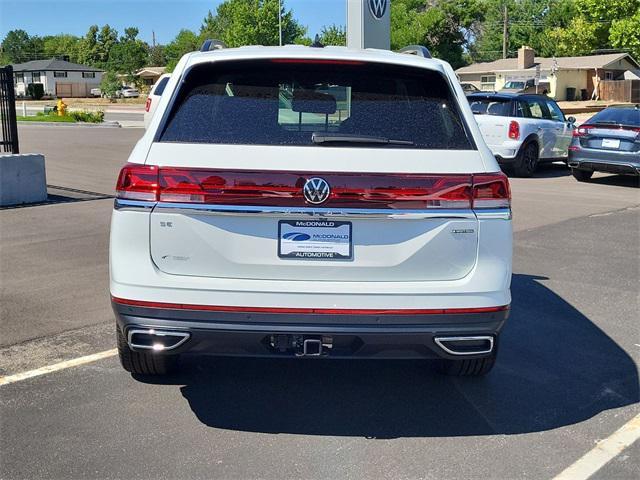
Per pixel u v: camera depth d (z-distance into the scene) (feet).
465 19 233.14
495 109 53.31
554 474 11.27
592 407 13.87
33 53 492.13
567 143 56.85
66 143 73.26
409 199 11.63
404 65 12.66
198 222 11.60
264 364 15.76
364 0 41.52
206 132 11.97
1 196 35.53
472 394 14.40
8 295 20.51
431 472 11.28
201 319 11.59
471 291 11.82
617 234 31.42
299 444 12.14
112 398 13.84
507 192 12.10
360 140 11.80
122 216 11.70
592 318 19.65
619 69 205.46
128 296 11.68
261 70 12.76
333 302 11.55
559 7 281.33
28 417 12.98
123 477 10.98
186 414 13.20
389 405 13.79
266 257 11.62
